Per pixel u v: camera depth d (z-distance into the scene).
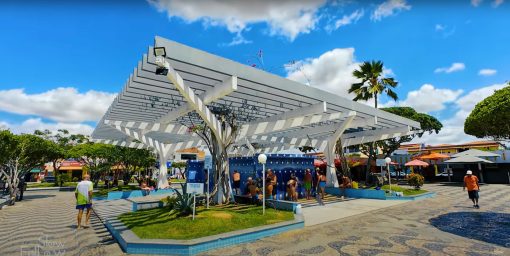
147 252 5.79
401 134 17.42
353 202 13.02
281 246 6.13
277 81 8.95
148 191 18.11
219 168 11.15
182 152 46.72
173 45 6.55
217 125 10.70
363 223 8.36
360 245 6.09
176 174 46.72
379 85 23.02
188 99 8.08
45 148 18.61
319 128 16.81
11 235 7.72
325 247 6.00
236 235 6.37
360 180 29.81
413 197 13.66
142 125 14.08
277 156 14.37
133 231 6.78
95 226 8.70
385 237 6.72
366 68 23.27
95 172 25.73
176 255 5.67
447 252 5.53
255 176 13.52
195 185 7.47
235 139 12.66
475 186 11.12
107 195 16.36
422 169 30.22
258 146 24.98
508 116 18.14
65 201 16.73
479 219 8.74
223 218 7.43
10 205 14.89
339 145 17.77
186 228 6.68
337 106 11.69
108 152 23.47
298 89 9.68
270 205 10.08
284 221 7.71
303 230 7.55
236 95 9.87
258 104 11.30
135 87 8.53
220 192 11.07
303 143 19.12
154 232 6.57
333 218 9.13
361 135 19.72
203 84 8.41
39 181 45.09
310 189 14.84
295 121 12.38
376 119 14.03
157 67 6.23
